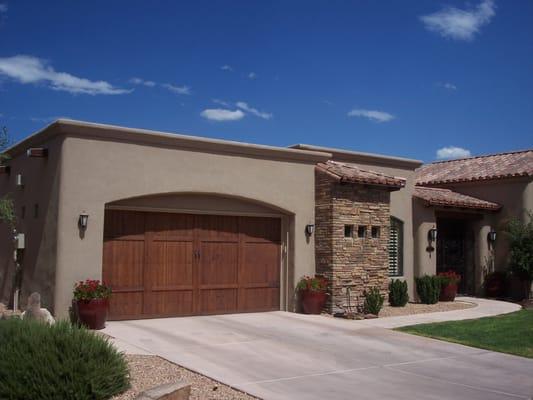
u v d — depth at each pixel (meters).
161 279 15.14
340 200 17.39
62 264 13.38
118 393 8.16
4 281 17.62
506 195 23.56
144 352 11.23
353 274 17.52
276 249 17.27
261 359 11.12
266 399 8.55
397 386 9.56
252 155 16.44
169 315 15.23
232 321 15.11
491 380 10.15
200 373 9.82
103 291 13.41
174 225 15.43
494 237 23.59
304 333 13.90
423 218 21.52
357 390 9.23
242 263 16.56
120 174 14.20
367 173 18.59
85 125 13.64
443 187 25.56
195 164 15.37
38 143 15.13
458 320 16.45
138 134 14.38
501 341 13.42
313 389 9.19
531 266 22.08
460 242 24.03
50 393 7.39
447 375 10.41
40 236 14.56
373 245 18.09
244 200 16.39
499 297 23.02
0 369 7.56
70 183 13.53
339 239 17.25
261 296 16.89
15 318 9.09
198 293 15.73
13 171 17.47
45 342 7.91
